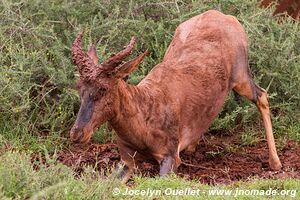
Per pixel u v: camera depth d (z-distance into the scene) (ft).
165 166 61.98
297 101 77.00
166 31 76.23
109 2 78.54
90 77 57.67
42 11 77.05
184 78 64.64
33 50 75.15
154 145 61.87
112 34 75.56
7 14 75.31
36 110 72.33
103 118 58.34
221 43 67.97
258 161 70.69
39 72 73.61
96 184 52.31
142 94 61.36
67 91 72.23
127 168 63.41
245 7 80.53
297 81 76.59
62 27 77.41
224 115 76.13
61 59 73.56
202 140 73.82
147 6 78.95
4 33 75.15
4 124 70.79
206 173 67.31
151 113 61.52
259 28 80.07
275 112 77.56
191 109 64.49
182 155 71.10
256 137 74.74
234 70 68.69
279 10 93.25
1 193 48.14
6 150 67.41
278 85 77.61
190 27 69.26
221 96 67.36
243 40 69.87
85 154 69.82
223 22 69.31
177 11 77.61
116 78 58.34
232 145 73.56
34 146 69.51
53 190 49.98
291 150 72.43
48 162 55.42
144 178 57.72
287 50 77.36
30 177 51.37
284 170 68.33
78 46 58.90
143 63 74.38
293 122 76.38
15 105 71.00
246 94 69.92
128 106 59.82
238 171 67.87
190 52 66.69
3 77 69.67
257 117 76.48
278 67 77.05
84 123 57.16
